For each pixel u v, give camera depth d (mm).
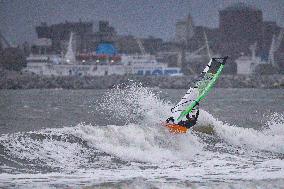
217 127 119375
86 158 94312
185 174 85438
